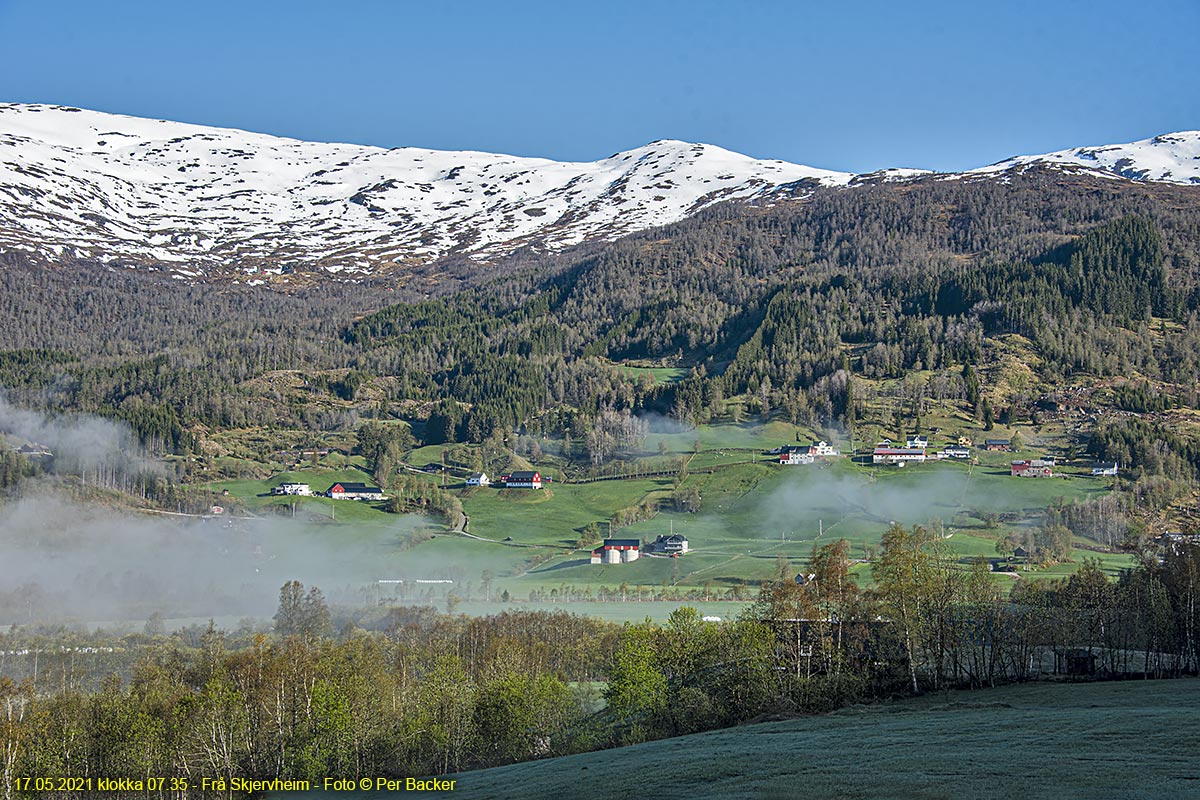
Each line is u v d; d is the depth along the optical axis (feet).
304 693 342.44
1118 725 212.84
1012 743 205.57
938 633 323.37
